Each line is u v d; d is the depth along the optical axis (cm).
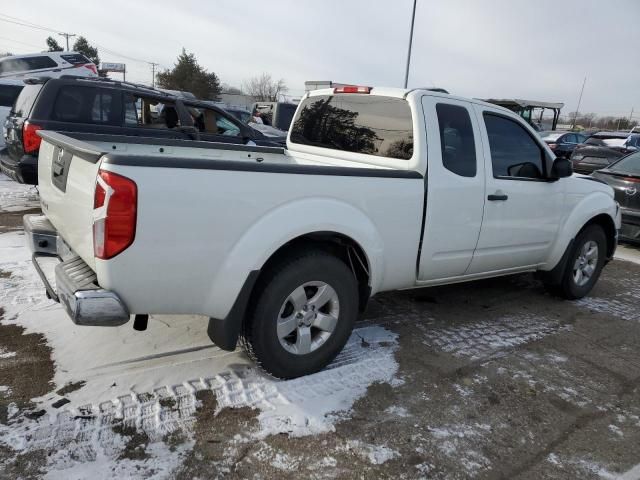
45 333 352
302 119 470
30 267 474
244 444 260
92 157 252
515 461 265
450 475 251
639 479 259
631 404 329
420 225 362
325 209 305
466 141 390
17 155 654
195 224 262
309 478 241
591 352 402
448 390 327
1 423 259
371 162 390
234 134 852
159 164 251
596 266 532
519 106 2152
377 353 368
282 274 298
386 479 244
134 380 306
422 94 372
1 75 1458
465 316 457
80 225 271
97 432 258
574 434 293
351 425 282
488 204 402
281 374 316
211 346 354
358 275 355
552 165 444
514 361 376
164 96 733
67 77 683
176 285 267
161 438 259
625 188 759
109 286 253
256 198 280
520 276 600
